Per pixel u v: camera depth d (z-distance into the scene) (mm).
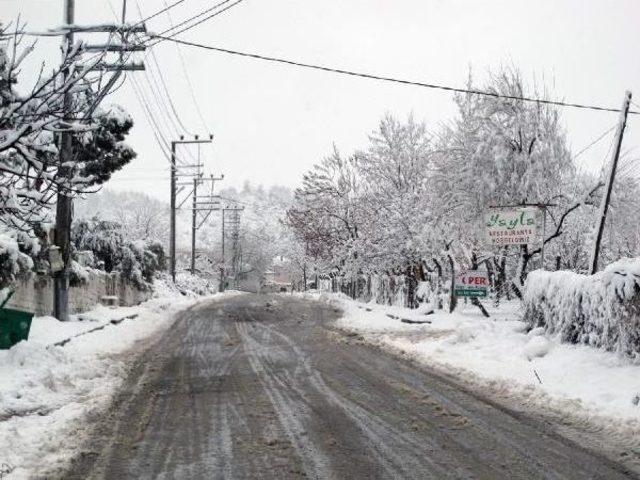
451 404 8359
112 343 15242
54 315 18359
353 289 41875
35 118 8672
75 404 8438
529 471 5609
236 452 6203
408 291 28734
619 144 16672
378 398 8758
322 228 40250
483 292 20141
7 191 9711
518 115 23047
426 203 25281
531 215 18672
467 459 5965
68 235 18422
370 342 15625
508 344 13250
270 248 114438
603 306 11281
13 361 10672
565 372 10148
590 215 24766
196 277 58625
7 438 6562
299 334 17938
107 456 6102
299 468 5688
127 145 22891
